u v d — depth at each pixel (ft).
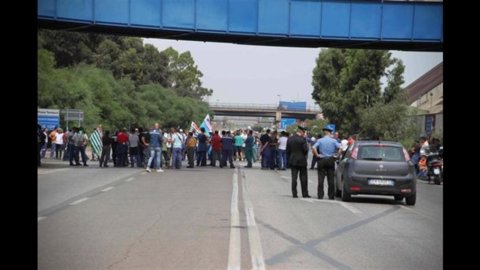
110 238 34.22
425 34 115.75
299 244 33.65
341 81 209.26
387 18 115.55
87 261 28.19
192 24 110.73
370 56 189.98
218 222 41.01
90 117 183.11
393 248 33.24
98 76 212.64
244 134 149.38
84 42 253.85
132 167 104.58
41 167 99.09
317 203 55.01
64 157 123.34
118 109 213.66
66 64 240.12
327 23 115.03
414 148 108.06
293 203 54.29
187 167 110.63
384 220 44.65
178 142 103.81
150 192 60.64
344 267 28.09
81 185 67.21
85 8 103.50
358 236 36.99
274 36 114.11
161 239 34.06
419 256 31.24
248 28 113.09
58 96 177.68
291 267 27.73
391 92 186.50
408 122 161.17
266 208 49.80
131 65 290.76
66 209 46.42
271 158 110.93
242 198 57.21
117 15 105.91
